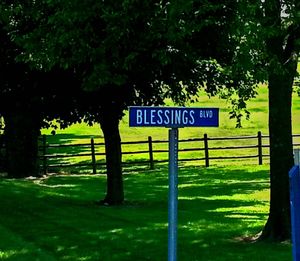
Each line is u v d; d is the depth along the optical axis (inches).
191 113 225.6
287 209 382.9
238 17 326.6
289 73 368.2
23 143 844.6
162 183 764.6
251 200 605.0
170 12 331.6
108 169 585.6
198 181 770.2
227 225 449.4
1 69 533.6
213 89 530.9
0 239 387.2
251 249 361.1
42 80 531.8
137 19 386.6
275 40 373.1
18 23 482.6
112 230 424.5
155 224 451.2
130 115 220.7
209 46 454.0
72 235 404.2
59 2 394.3
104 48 410.0
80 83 521.3
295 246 244.2
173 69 483.2
